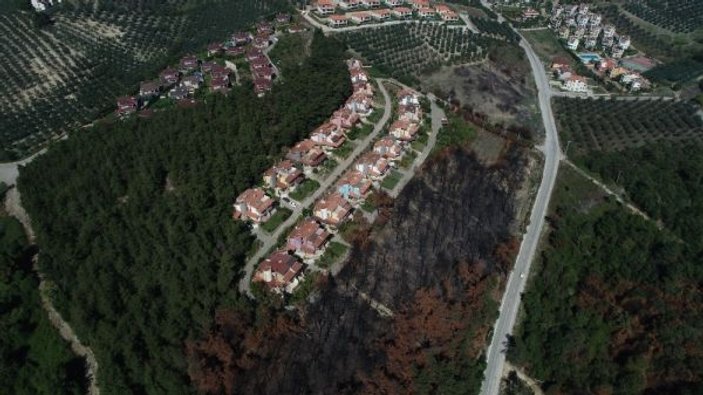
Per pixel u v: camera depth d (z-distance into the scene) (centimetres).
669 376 15038
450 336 15350
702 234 19062
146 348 14350
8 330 15400
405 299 16112
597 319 16525
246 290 15738
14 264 16712
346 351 14662
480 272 17238
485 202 19750
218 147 18962
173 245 16088
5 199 18888
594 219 19850
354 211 18175
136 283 15600
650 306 16625
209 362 13862
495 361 15512
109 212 17175
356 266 16638
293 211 18225
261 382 13738
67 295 15775
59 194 17662
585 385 15100
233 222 17138
